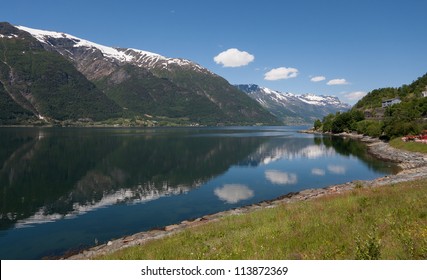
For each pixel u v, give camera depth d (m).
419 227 14.45
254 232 19.55
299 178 61.41
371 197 24.67
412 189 26.55
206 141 152.75
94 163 82.94
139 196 50.25
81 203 46.59
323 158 88.06
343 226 17.14
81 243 31.34
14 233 34.44
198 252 17.11
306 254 14.22
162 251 18.61
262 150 111.50
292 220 20.89
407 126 106.44
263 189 52.88
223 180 61.44
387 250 12.73
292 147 120.31
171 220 37.91
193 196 49.44
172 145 130.75
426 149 77.12
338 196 29.91
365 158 84.31
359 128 166.75
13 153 100.81
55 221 38.53
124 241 28.95
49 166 78.12
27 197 50.16
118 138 170.00
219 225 24.56
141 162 85.12
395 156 80.81
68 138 167.25
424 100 159.50
